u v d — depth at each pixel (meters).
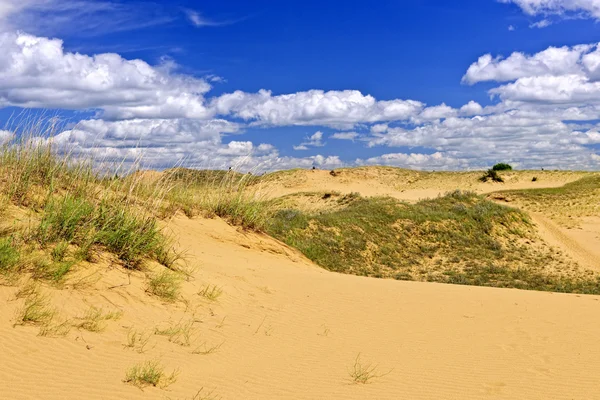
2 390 5.49
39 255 8.71
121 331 7.77
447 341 9.38
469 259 30.19
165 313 8.97
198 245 15.24
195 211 18.06
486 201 41.91
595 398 6.85
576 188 61.22
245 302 10.87
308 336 9.18
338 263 25.44
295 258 18.33
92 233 10.08
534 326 10.70
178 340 7.95
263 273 14.02
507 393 6.93
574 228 45.44
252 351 8.07
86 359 6.61
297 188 74.06
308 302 11.58
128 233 10.55
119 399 5.72
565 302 13.48
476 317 11.34
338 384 6.94
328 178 80.44
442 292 13.91
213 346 8.00
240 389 6.47
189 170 19.20
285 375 7.14
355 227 30.41
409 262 28.55
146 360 6.92
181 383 6.40
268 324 9.61
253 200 19.50
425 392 6.84
